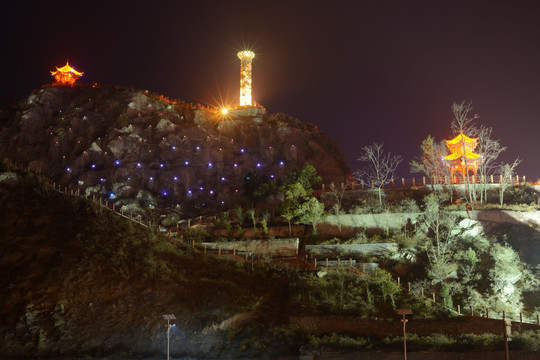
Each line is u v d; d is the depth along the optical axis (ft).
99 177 294.87
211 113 349.00
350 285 181.68
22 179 232.94
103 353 155.43
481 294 181.37
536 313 170.50
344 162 339.36
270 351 153.99
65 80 372.99
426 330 159.94
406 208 234.38
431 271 188.44
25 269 186.50
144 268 190.39
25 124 325.83
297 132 335.26
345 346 151.23
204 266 199.11
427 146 276.21
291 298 179.01
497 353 138.72
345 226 230.68
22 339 158.30
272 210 258.37
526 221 214.48
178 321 167.94
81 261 189.06
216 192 294.66
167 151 311.06
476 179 262.06
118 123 322.96
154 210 271.08
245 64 364.17
